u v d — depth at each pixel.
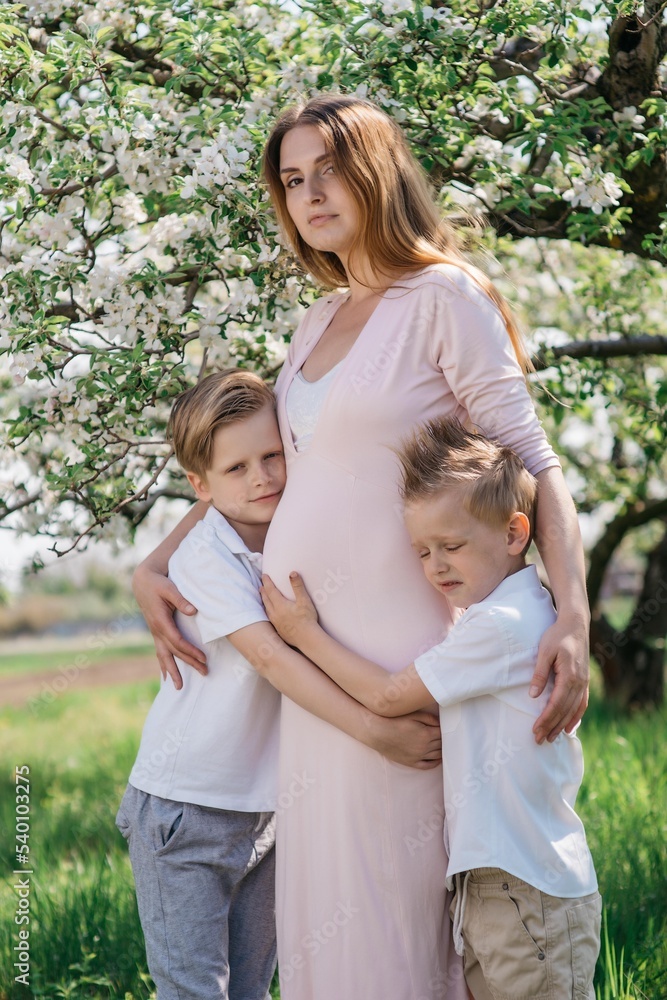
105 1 3.02
